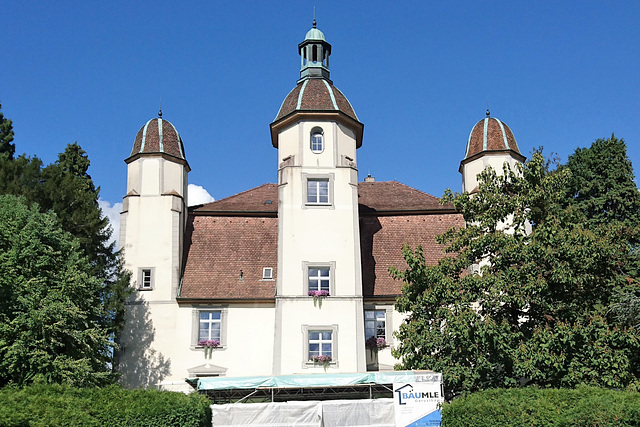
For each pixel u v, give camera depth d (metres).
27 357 25.22
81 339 26.72
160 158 37.31
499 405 20.88
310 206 35.31
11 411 17.44
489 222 27.92
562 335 25.36
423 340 26.83
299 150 36.03
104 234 35.03
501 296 26.31
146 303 35.12
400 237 37.94
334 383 27.80
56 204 32.56
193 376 34.16
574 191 43.91
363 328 33.81
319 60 39.09
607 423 18.33
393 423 27.25
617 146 43.06
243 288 35.66
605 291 27.23
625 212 42.28
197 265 36.47
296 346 33.38
